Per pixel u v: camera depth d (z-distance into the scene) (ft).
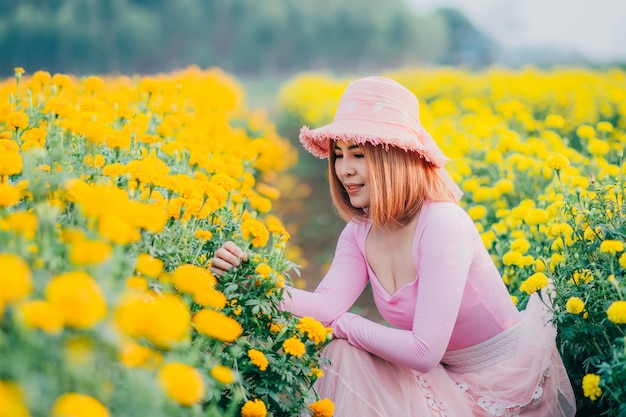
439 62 287.07
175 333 4.67
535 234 10.66
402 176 7.57
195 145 11.23
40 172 6.88
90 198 5.52
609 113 21.83
